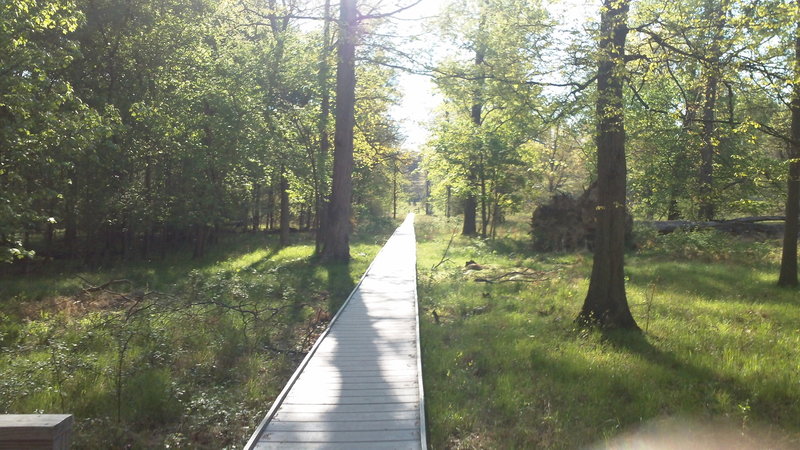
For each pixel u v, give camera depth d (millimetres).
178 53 21844
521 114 10633
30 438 2053
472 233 33188
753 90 8867
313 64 21562
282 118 21656
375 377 7188
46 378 7285
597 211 10070
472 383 7176
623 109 9383
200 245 24812
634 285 13945
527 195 30969
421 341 8977
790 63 8195
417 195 106500
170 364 8188
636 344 8789
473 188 29797
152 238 29703
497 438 5707
